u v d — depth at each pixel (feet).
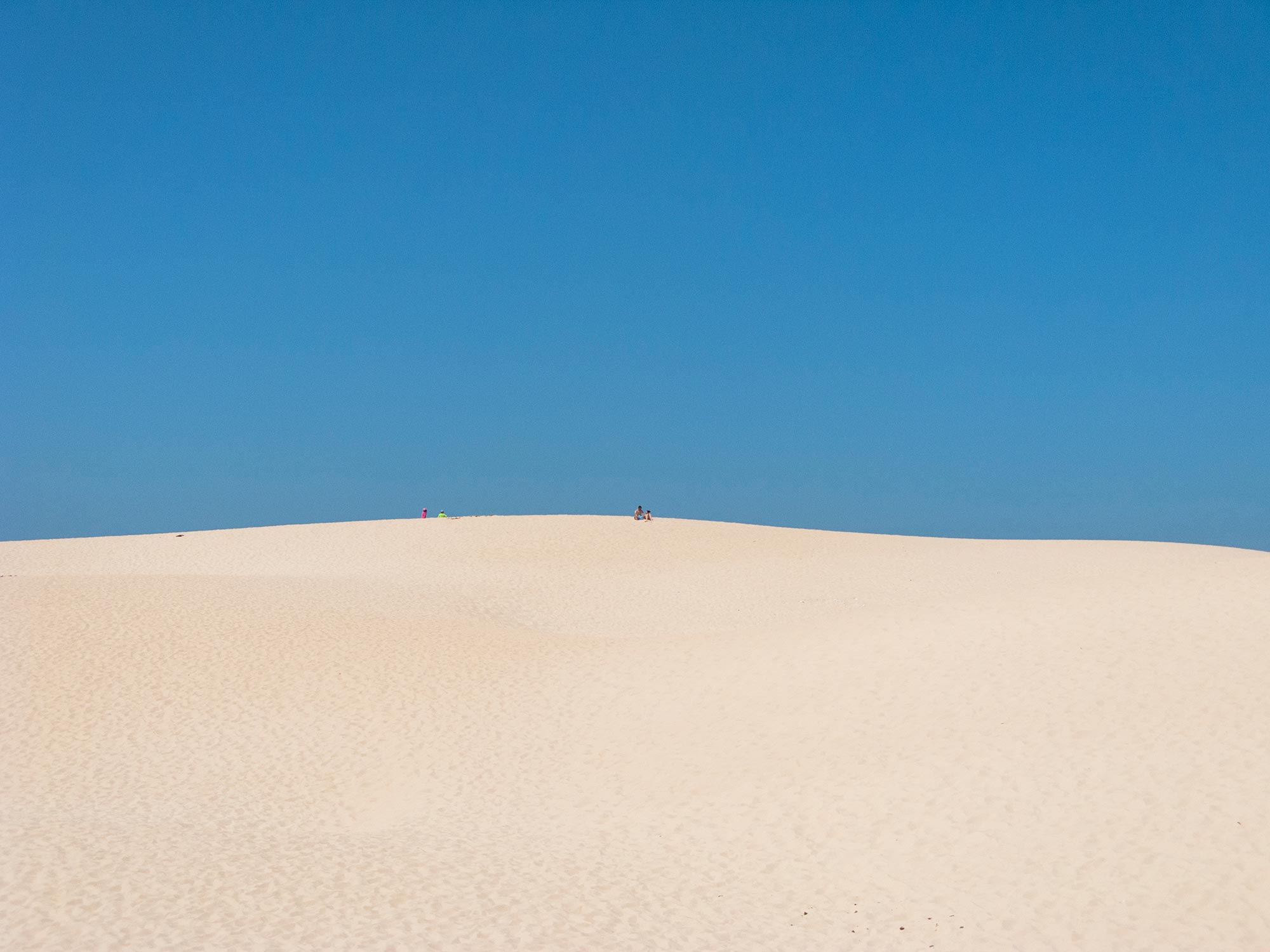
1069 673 62.80
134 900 40.47
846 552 162.71
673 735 65.98
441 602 120.26
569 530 178.29
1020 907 41.93
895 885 44.65
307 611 105.50
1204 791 47.80
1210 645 62.90
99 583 114.83
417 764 65.46
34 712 73.15
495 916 40.65
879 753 57.62
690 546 166.20
